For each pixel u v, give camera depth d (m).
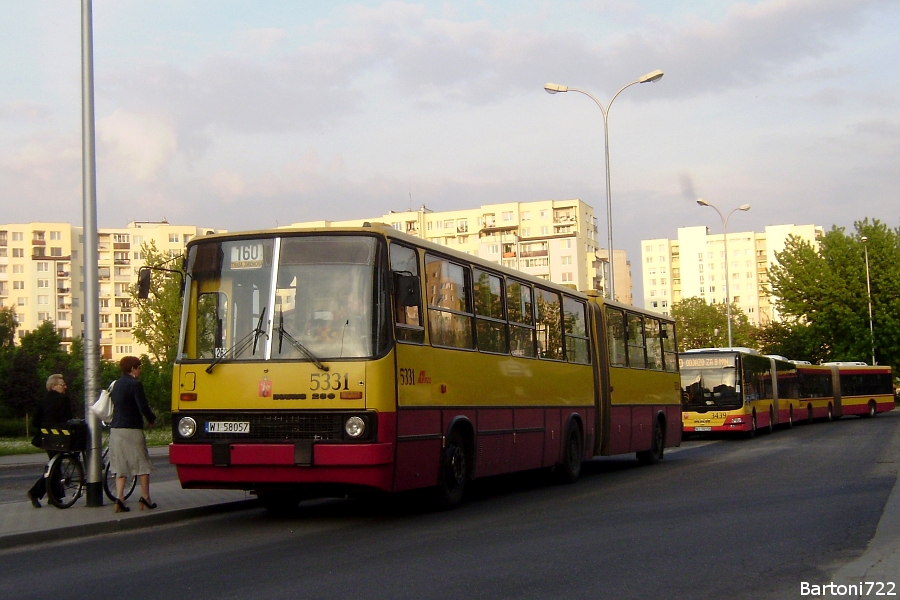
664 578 8.11
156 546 10.39
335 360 11.47
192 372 11.88
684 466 22.44
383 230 11.98
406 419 11.92
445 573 8.37
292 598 7.40
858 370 60.38
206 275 12.16
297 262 11.91
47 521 11.66
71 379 54.62
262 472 11.43
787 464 21.75
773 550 9.54
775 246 178.00
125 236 138.38
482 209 145.62
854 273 80.94
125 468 12.74
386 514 13.13
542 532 10.95
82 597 7.63
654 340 24.56
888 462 21.48
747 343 91.94
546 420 17.19
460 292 14.04
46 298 133.75
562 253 130.62
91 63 13.71
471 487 17.88
